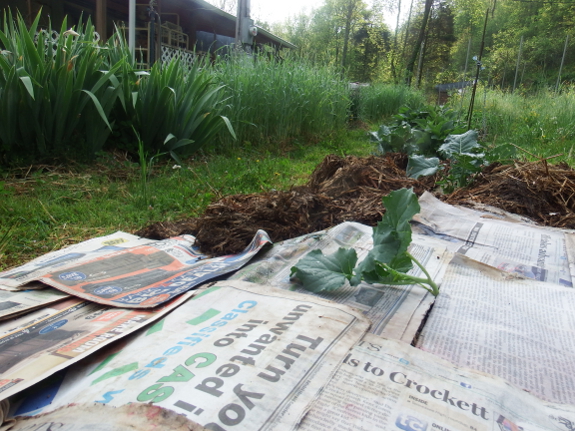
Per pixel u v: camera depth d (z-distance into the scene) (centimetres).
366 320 121
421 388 95
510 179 300
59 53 375
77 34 391
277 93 600
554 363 117
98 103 367
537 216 274
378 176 314
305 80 670
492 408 91
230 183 387
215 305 134
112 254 190
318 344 108
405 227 151
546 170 301
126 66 415
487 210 270
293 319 121
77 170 375
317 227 242
